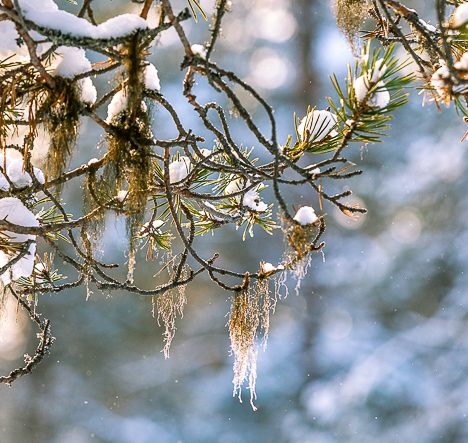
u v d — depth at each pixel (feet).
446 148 44.32
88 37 6.97
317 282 47.65
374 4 9.28
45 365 49.24
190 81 7.49
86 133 43.11
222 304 50.31
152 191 8.69
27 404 48.67
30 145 7.59
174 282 8.73
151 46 7.31
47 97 7.41
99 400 49.80
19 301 9.31
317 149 8.36
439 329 41.01
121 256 44.57
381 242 46.21
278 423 45.09
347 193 7.86
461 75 7.29
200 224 10.01
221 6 7.06
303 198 45.50
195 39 53.11
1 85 7.68
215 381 49.90
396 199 45.19
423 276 43.39
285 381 46.62
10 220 8.25
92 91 7.63
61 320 48.93
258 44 54.19
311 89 51.29
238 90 51.49
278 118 51.29
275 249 49.39
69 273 47.93
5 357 48.39
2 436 47.91
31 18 6.86
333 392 41.81
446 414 37.52
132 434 48.88
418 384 39.17
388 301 45.11
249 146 49.75
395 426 38.17
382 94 7.33
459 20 7.32
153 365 50.67
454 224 43.19
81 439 48.78
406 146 45.91
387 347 41.39
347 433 38.83
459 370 39.11
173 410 49.55
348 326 46.80
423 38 8.65
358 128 7.44
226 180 10.07
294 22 53.21
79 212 40.40
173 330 9.27
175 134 49.29
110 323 50.06
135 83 7.20
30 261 8.63
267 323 8.82
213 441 46.70
